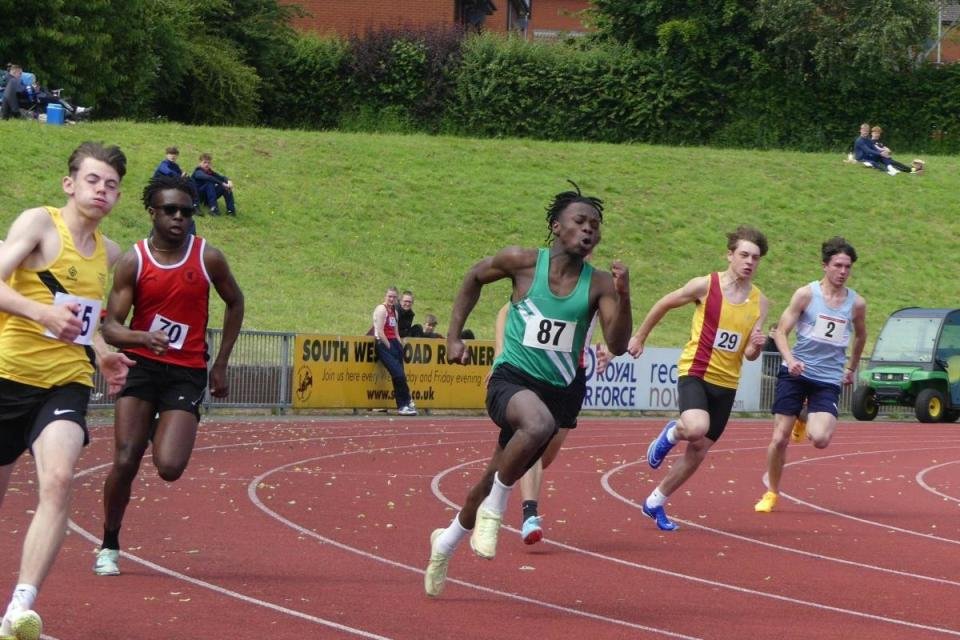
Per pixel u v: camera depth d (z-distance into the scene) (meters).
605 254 67.25
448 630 12.13
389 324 42.09
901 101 100.31
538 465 16.67
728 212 74.94
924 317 52.59
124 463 13.55
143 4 84.38
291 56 99.44
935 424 50.09
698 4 98.88
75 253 10.98
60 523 10.15
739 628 12.69
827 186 80.88
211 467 25.86
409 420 40.84
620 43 101.88
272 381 40.47
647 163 81.62
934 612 13.82
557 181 75.94
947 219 78.06
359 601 13.32
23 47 79.00
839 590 14.92
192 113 94.38
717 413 18.91
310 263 59.53
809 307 20.62
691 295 18.83
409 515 20.14
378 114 98.62
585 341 13.80
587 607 13.45
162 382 13.43
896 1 97.75
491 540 12.61
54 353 10.73
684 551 17.38
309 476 25.03
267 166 69.81
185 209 13.25
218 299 52.03
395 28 99.12
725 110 99.62
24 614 9.66
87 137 66.06
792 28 96.94
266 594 13.51
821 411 20.61
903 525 20.92
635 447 34.69
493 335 56.72
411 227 66.31
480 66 98.12
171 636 11.50
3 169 59.03
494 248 65.94
